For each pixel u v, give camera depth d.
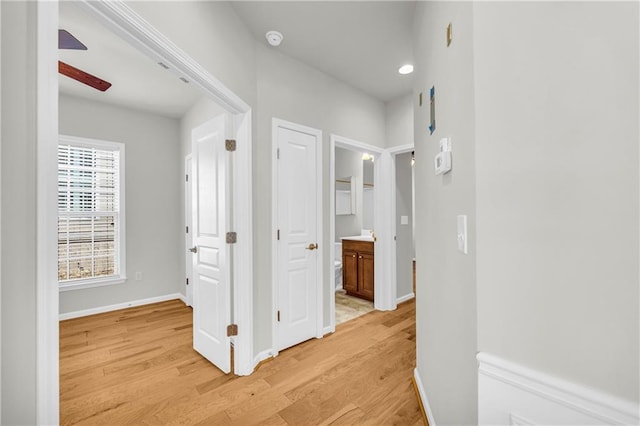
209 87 1.64
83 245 3.31
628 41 0.53
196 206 2.34
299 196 2.50
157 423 1.53
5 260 0.65
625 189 0.54
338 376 1.97
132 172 3.58
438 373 1.33
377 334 2.70
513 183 0.70
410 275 3.87
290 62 2.45
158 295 3.77
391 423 1.52
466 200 0.89
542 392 0.64
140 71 2.59
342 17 1.97
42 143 0.72
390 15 1.96
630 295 0.54
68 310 3.15
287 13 1.93
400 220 3.71
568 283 0.61
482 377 0.74
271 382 1.90
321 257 2.65
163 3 1.26
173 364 2.14
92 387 1.85
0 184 0.64
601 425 0.56
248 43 2.06
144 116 3.67
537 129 0.66
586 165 0.58
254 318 2.11
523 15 0.68
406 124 3.25
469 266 0.87
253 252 2.11
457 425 1.05
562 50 0.61
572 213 0.61
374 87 3.06
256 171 2.15
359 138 3.11
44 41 0.72
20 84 0.68
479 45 0.79
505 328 0.72
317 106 2.67
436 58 1.29
